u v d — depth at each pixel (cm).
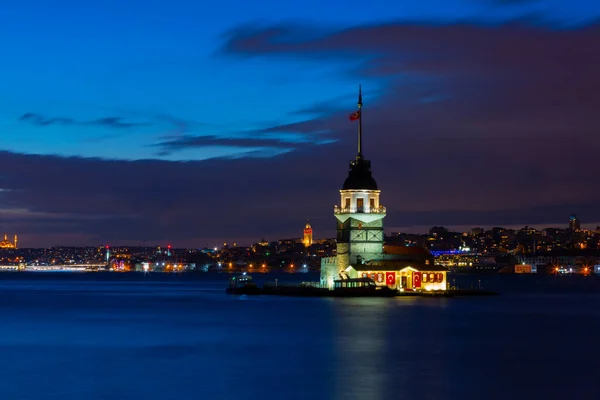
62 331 12325
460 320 13638
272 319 13912
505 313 15438
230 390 7294
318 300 19125
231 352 9662
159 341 10844
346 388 7362
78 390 7331
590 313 15712
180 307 18012
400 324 12850
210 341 10775
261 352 9644
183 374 8106
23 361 9044
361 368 8431
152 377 7956
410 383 7594
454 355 9331
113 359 9156
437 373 8112
